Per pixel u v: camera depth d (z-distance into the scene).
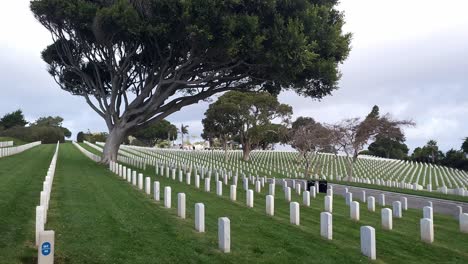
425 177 52.97
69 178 21.39
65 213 11.73
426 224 11.05
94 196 15.53
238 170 43.72
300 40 24.61
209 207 15.13
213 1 23.81
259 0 25.31
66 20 28.88
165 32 25.69
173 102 34.09
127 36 27.69
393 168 63.22
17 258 7.40
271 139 64.06
